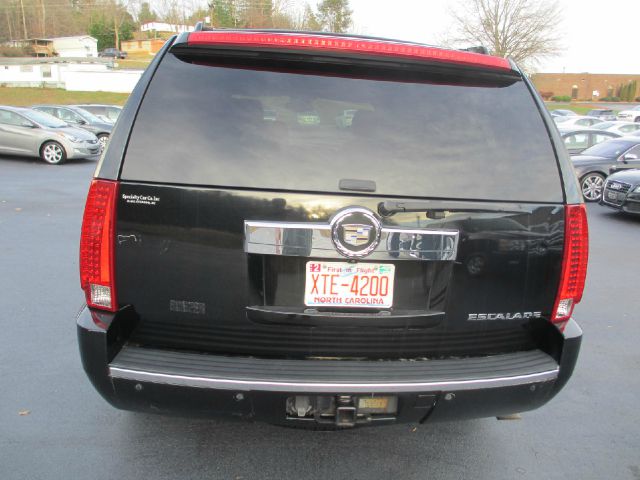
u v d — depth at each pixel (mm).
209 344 2312
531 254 2359
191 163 2188
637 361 4230
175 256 2217
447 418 2377
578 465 2926
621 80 71375
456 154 2312
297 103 2293
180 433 3053
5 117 15531
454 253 2279
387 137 2289
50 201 9922
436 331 2365
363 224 2193
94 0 87062
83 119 20375
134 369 2166
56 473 2684
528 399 2398
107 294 2244
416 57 2348
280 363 2283
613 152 12867
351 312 2287
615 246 8273
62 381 3547
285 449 2949
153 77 2275
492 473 2834
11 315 4590
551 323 2457
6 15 76812
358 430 3158
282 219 2186
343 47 2293
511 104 2445
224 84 2287
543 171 2377
